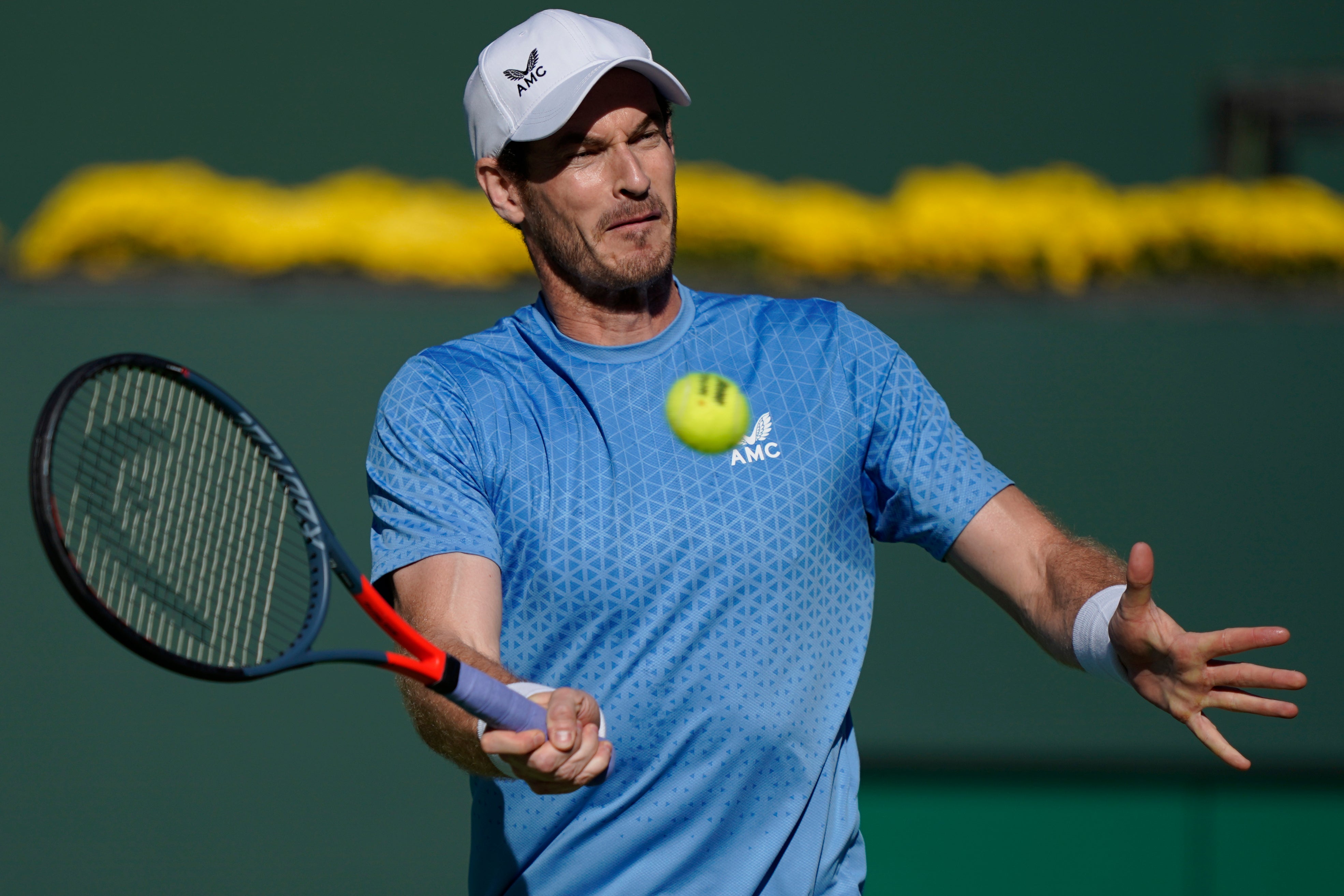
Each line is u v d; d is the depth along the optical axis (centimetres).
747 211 1836
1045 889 1603
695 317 765
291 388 1551
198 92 2150
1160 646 650
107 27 2127
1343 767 1566
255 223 1788
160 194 1828
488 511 714
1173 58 2288
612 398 734
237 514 687
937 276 1823
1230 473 1580
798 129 2264
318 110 2172
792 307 788
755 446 732
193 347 1541
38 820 1492
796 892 729
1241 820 1595
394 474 722
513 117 732
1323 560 1577
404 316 1557
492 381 738
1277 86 2261
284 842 1516
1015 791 1606
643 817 718
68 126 2123
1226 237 1833
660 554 710
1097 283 1814
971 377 1587
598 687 714
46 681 1496
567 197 727
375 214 1830
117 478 675
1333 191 2295
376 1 2175
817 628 737
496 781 733
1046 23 2278
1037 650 1570
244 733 1516
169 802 1505
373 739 1526
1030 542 759
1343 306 1697
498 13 2197
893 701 1573
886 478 774
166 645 643
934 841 1605
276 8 2159
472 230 1784
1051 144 2286
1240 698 650
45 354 1520
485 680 595
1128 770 1600
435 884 1527
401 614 700
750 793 720
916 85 2277
